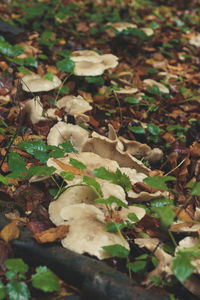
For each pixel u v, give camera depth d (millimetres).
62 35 1723
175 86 1525
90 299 887
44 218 1002
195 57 1807
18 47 1392
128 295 874
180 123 1376
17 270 886
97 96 1355
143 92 1453
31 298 899
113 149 1115
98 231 955
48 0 2076
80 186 1026
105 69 1458
